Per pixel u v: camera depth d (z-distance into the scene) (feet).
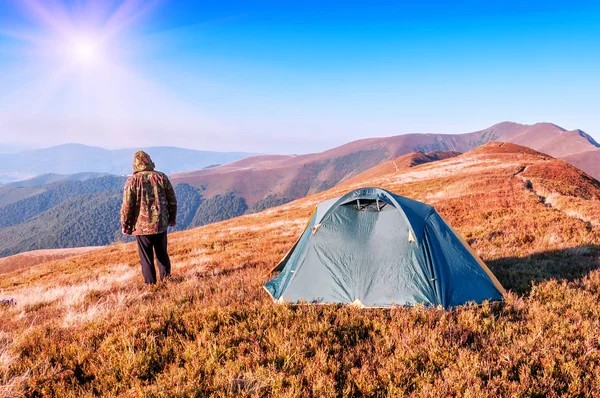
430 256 15.53
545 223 27.66
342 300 15.42
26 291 23.26
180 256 31.32
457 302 15.02
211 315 14.61
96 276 26.20
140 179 18.33
